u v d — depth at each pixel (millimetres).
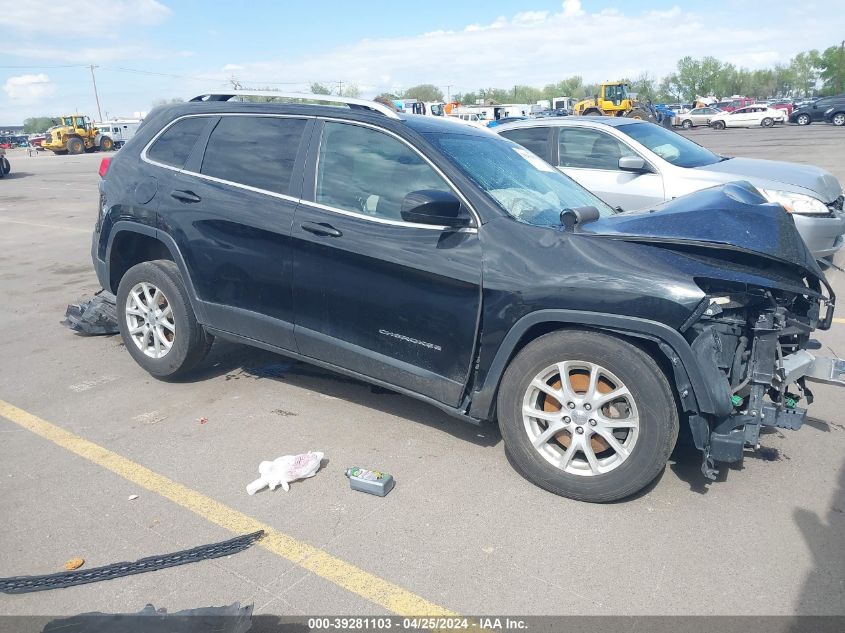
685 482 3568
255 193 4207
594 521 3240
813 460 3785
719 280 3131
